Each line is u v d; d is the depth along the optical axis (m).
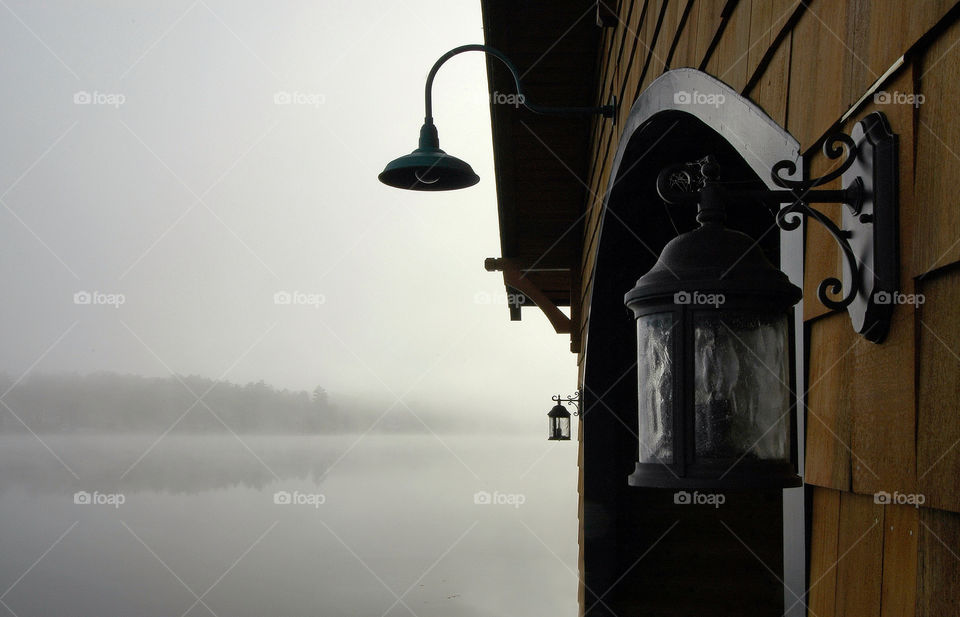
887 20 1.03
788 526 1.40
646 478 1.12
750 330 1.10
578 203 6.81
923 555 0.94
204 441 93.06
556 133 5.75
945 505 0.89
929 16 0.93
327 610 12.91
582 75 5.18
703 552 5.40
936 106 0.93
